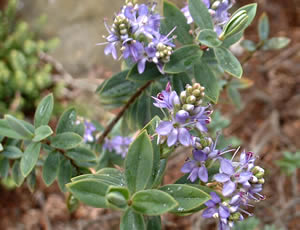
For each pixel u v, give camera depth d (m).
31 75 0.55
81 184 0.17
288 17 0.59
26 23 0.62
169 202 0.16
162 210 0.16
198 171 0.19
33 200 0.49
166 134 0.18
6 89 0.53
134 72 0.23
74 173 0.25
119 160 0.32
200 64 0.22
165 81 0.24
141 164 0.18
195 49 0.22
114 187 0.16
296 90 0.54
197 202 0.17
